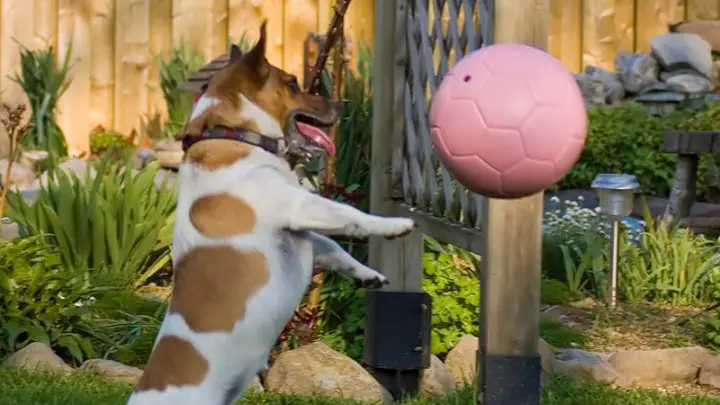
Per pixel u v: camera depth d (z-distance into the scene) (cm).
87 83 1357
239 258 438
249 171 447
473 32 526
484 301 502
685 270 836
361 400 579
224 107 454
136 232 823
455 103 442
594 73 1347
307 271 462
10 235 873
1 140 1221
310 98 475
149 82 1365
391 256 611
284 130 465
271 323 443
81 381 595
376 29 628
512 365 496
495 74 438
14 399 543
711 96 1291
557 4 1380
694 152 938
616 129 1184
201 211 443
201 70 712
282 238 447
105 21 1359
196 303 436
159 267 842
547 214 950
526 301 498
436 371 617
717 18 1396
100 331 700
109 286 759
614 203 802
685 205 964
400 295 598
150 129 1329
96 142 1277
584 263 830
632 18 1388
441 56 563
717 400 604
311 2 1370
